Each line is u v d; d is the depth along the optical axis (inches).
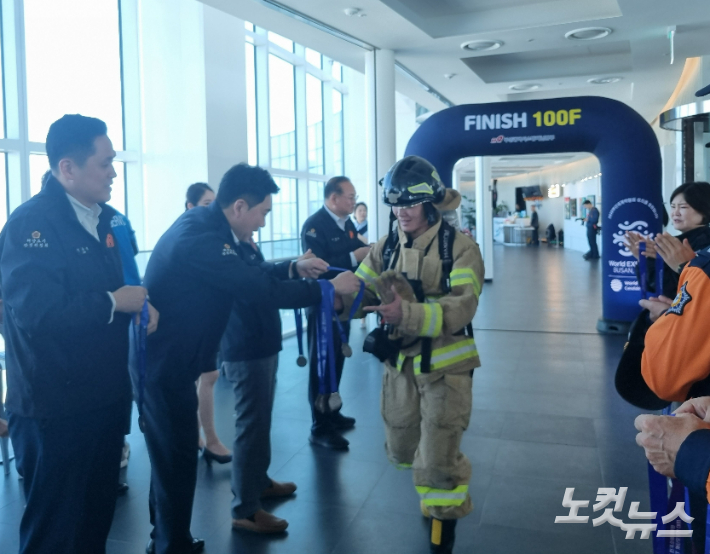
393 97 280.1
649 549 97.2
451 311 83.6
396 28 247.3
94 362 73.2
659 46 282.2
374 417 163.0
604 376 199.8
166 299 88.5
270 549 99.7
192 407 92.1
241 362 103.8
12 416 72.9
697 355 47.4
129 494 120.5
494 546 99.3
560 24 249.3
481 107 263.9
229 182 92.4
